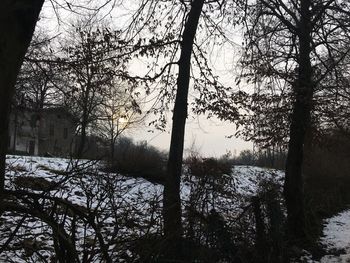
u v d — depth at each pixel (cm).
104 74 1147
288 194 1469
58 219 490
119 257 520
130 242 534
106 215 520
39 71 940
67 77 1059
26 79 931
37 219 490
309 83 1495
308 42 1509
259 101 1552
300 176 1502
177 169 1068
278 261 957
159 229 584
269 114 1620
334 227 1891
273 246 958
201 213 778
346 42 1531
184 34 1165
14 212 461
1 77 391
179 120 1104
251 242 907
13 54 397
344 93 1512
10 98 402
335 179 2936
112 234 538
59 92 1067
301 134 1523
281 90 1580
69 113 1075
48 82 985
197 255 714
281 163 3241
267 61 1589
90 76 1079
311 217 1709
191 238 718
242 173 2589
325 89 1522
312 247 1338
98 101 1778
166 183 1050
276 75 1595
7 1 390
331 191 2739
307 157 1938
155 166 2000
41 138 4816
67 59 1045
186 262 639
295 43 1600
